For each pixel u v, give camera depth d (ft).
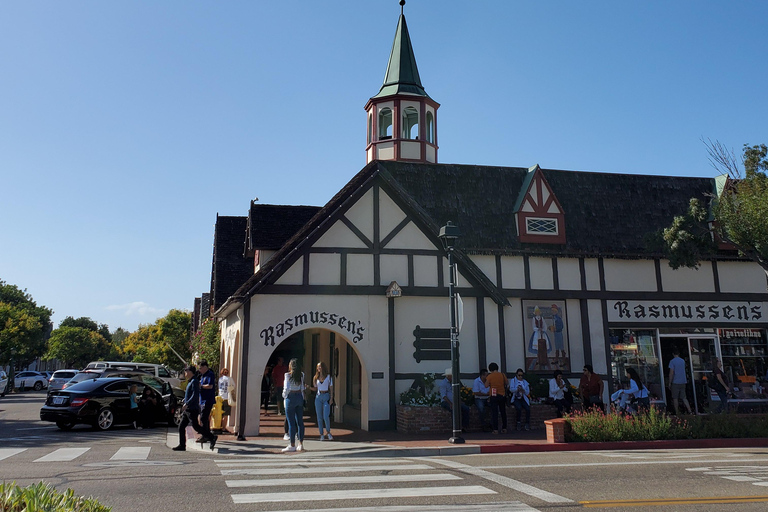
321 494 24.38
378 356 53.52
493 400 49.88
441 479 28.19
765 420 46.80
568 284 60.85
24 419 70.85
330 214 54.39
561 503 22.93
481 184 66.08
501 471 30.91
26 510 12.81
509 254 60.03
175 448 41.83
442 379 54.60
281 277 52.65
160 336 190.39
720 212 54.95
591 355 59.77
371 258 55.01
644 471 30.91
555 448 42.47
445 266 56.80
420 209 56.49
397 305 55.21
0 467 31.71
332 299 53.31
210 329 87.20
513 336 58.65
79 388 56.80
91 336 334.03
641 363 61.31
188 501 22.95
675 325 62.23
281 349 81.10
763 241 51.60
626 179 70.44
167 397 62.85
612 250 62.34
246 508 21.81
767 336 63.72
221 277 84.07
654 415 46.11
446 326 55.77
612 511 21.77
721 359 62.49
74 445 43.29
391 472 30.55
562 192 67.21
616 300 61.46
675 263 58.80
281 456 38.70
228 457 37.88
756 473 30.30
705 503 23.20
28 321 193.16
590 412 48.83
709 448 43.39
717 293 63.52
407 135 88.79
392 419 52.85
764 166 53.42
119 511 21.31
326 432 46.47
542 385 55.77
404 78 85.71
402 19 89.71
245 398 49.65
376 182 56.59
